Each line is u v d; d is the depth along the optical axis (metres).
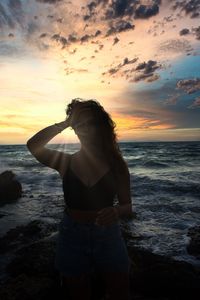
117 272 2.39
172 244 7.55
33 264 5.83
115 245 2.40
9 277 5.77
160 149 68.50
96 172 2.35
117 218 2.36
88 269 2.41
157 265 5.29
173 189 15.02
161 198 13.02
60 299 4.51
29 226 8.69
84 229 2.37
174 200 12.55
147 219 9.73
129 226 8.98
